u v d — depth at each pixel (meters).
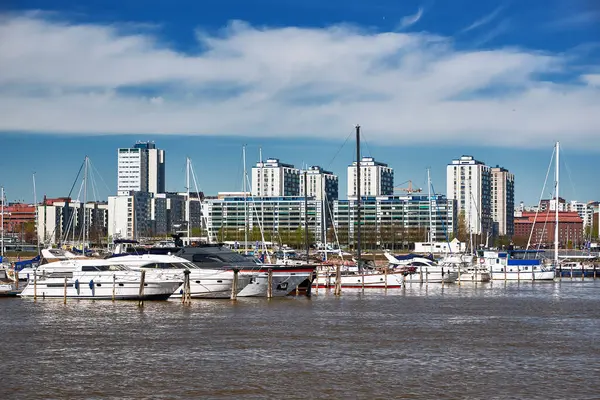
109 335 78.25
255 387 56.78
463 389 56.25
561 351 70.31
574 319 93.19
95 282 107.12
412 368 62.84
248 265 114.50
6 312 95.00
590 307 107.75
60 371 61.62
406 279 154.38
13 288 118.94
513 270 173.62
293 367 63.09
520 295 128.62
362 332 80.75
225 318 90.62
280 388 56.56
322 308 101.81
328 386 57.12
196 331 80.81
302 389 56.28
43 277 109.50
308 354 68.44
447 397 54.28
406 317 93.50
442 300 116.44
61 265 109.00
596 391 55.78
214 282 109.44
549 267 182.75
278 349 70.75
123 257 108.38
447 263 165.12
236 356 67.50
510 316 95.75
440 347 72.12
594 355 68.44
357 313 96.88
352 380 58.84
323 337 77.38
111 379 59.06
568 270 196.25
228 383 57.91
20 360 65.81
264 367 63.06
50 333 79.38
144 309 98.19
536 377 59.84
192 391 55.69
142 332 80.06
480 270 165.88
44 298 109.00
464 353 69.19
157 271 106.88
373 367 63.19
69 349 70.62
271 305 104.06
